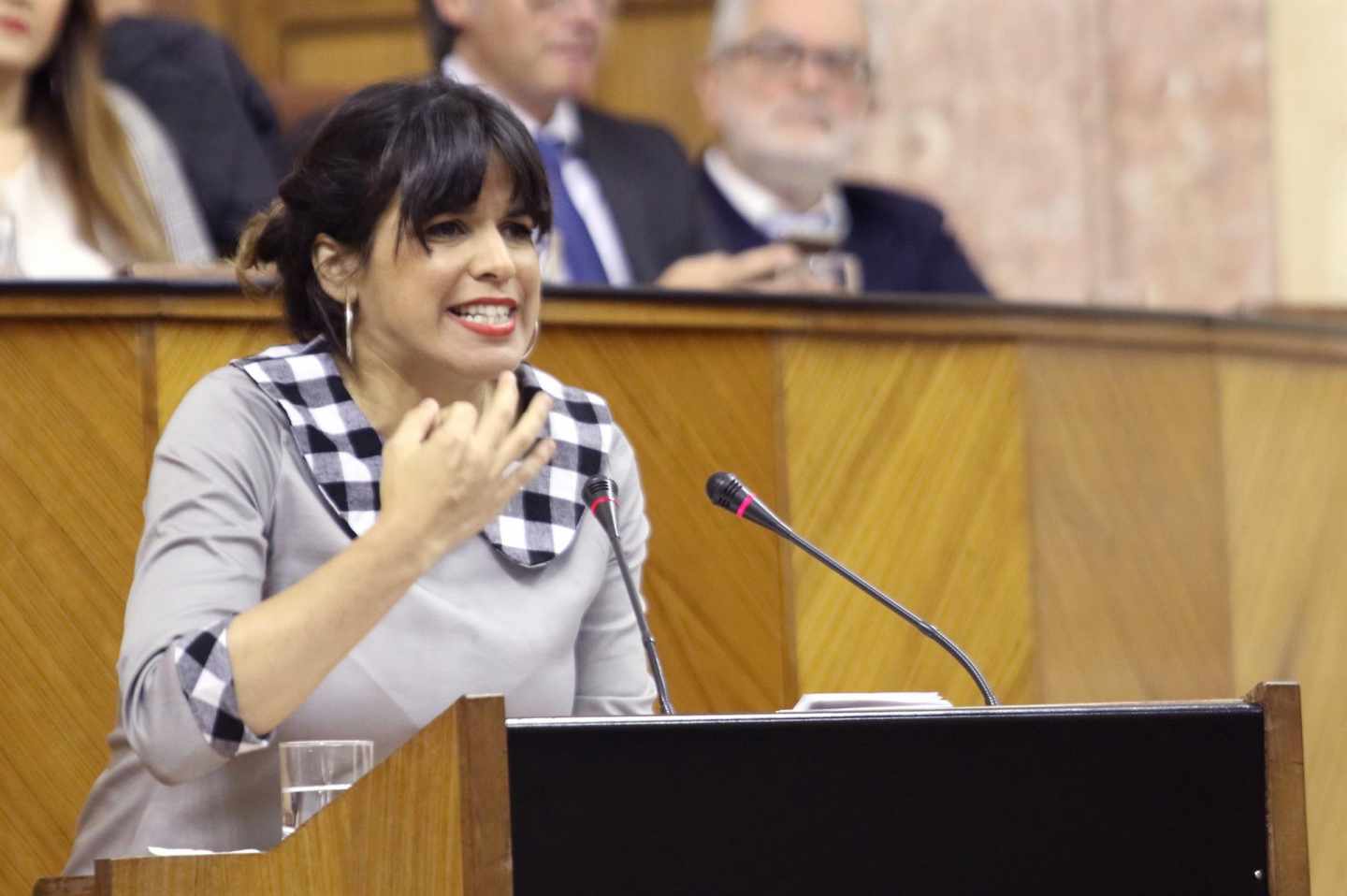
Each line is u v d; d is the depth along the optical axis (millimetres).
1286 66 15617
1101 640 9641
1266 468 10398
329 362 6320
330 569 5371
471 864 4379
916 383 9148
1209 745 4891
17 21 8852
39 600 7531
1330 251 15594
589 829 4520
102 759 7535
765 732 4660
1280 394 10500
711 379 8719
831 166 12148
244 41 16062
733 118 12188
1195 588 10039
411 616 6027
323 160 6211
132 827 5961
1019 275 15781
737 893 4586
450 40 11508
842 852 4664
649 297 8586
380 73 16250
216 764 5402
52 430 7570
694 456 8672
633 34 16469
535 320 6297
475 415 5496
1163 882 4828
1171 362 10023
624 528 6688
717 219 12086
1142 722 4867
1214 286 15664
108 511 7594
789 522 8812
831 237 10422
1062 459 9531
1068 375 9570
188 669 5359
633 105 16453
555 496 6441
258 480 6020
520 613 6207
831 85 12148
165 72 10273
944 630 9141
